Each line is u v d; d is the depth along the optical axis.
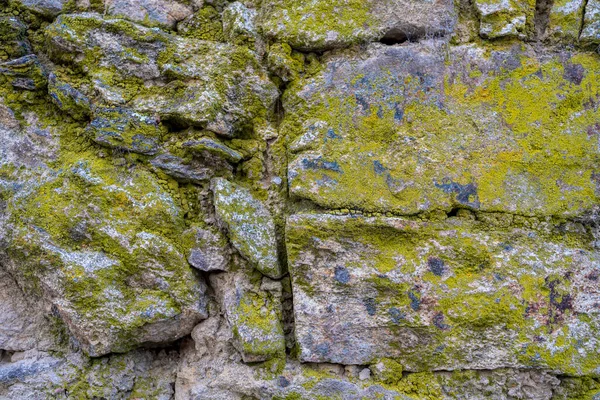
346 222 0.90
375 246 0.90
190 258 0.92
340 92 0.93
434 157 0.90
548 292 0.88
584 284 0.88
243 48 0.96
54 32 0.93
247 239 0.91
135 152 0.93
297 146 0.92
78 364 0.93
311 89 0.94
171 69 0.94
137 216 0.91
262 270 0.92
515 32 0.91
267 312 0.91
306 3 0.94
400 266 0.89
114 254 0.91
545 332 0.87
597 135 0.90
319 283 0.90
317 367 0.91
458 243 0.89
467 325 0.88
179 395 0.93
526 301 0.88
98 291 0.90
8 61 0.94
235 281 0.93
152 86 0.95
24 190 0.92
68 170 0.92
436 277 0.89
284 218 0.94
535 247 0.89
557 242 0.89
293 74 0.95
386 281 0.89
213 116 0.93
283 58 0.94
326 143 0.92
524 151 0.90
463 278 0.88
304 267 0.91
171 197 0.93
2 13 0.95
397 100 0.92
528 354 0.87
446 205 0.90
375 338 0.90
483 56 0.91
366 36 0.93
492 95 0.91
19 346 0.95
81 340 0.92
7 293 0.96
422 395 0.89
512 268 0.88
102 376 0.92
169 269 0.92
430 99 0.91
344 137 0.92
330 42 0.93
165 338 0.94
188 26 0.98
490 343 0.88
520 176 0.90
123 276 0.91
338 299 0.90
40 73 0.94
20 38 0.95
